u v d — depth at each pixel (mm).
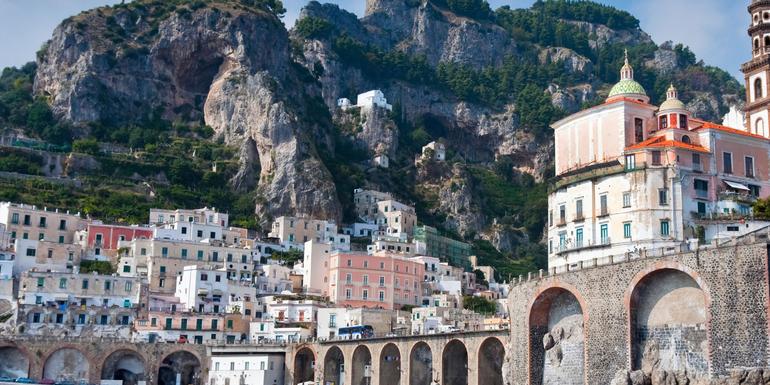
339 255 194750
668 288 91125
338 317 173875
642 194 115812
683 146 117688
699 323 87500
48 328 157250
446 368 128750
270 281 197625
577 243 122688
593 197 121625
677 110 125750
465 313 185750
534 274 109062
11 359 147375
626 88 138125
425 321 171625
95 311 162125
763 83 140750
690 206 115938
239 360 158500
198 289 177125
